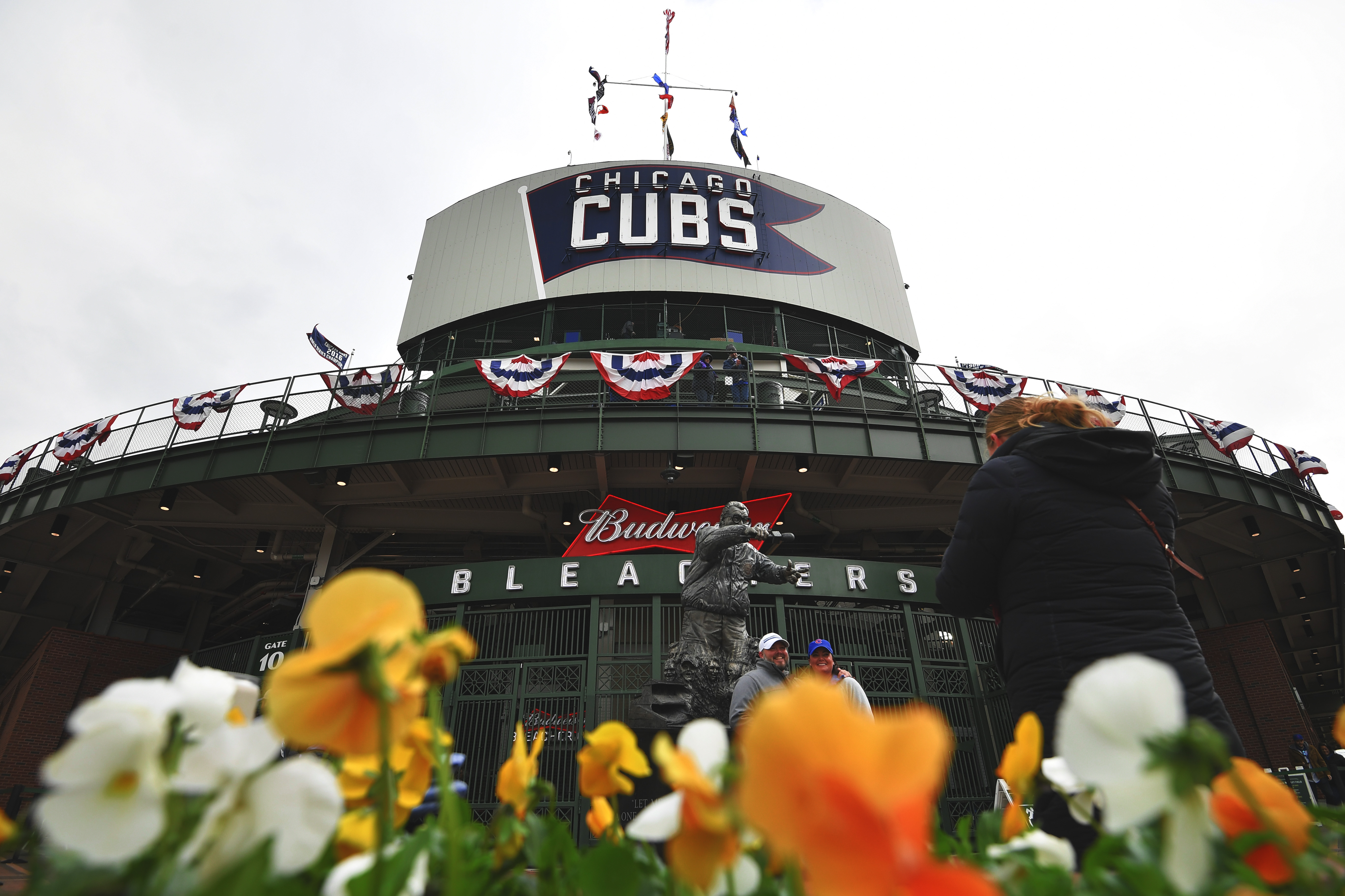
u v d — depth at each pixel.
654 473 15.27
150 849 0.37
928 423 14.47
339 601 0.42
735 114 26.44
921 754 0.22
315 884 0.54
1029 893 0.52
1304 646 17.41
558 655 11.29
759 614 12.07
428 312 19.95
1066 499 1.91
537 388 13.96
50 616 17.42
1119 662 0.42
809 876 0.21
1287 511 15.95
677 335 18.77
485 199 21.64
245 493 15.54
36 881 0.37
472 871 0.57
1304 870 0.42
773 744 0.24
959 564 2.07
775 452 13.80
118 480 14.45
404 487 15.27
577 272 19.42
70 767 0.35
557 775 10.06
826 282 20.34
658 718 5.59
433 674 0.46
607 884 0.48
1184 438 15.56
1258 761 15.29
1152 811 0.39
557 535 16.69
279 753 0.42
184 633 19.30
